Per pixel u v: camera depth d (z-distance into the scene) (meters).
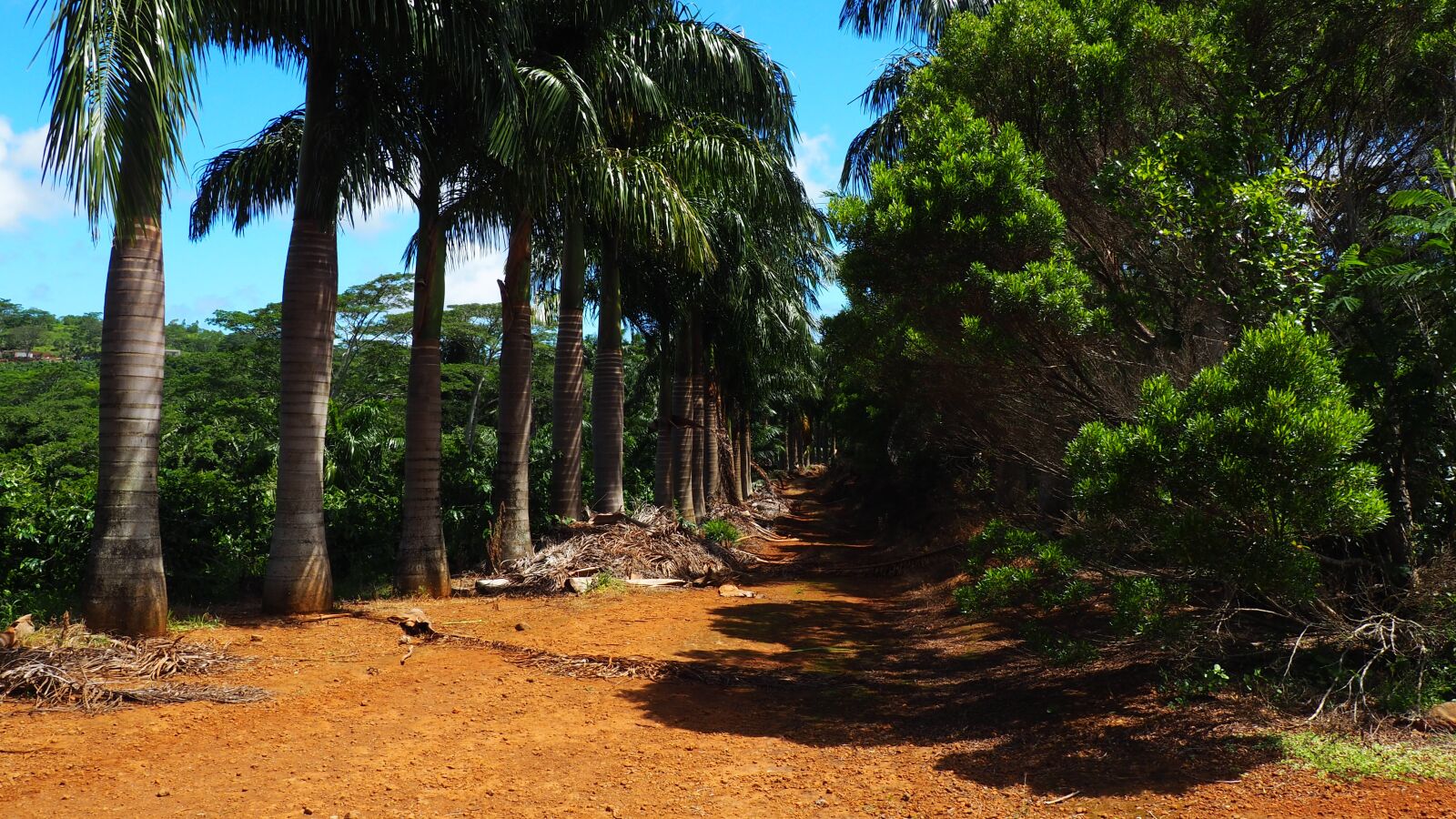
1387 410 5.68
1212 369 4.79
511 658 7.76
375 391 40.03
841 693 6.94
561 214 13.16
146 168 7.17
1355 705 4.89
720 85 13.24
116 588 7.51
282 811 4.22
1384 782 4.04
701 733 5.78
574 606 10.73
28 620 7.18
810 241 20.16
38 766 4.68
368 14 8.92
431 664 7.46
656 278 17.42
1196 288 6.84
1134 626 5.39
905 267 8.16
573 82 10.68
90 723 5.47
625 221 11.52
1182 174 6.72
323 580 9.61
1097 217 8.42
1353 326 5.96
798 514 34.44
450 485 13.52
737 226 16.34
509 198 11.69
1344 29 7.23
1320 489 4.40
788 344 22.39
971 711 6.18
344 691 6.53
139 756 4.93
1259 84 7.52
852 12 16.08
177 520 10.26
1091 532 5.88
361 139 9.94
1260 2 7.40
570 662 7.61
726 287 17.70
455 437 15.17
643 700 6.60
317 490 9.64
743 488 34.56
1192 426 4.60
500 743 5.44
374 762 5.00
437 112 10.77
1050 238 7.65
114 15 6.55
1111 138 8.52
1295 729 4.86
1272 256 6.19
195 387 34.06
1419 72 7.45
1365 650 5.64
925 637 9.51
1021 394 8.80
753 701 6.69
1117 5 8.44
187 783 4.56
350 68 9.95
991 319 7.74
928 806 4.32
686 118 13.71
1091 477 5.08
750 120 14.20
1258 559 4.63
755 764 5.11
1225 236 6.47
